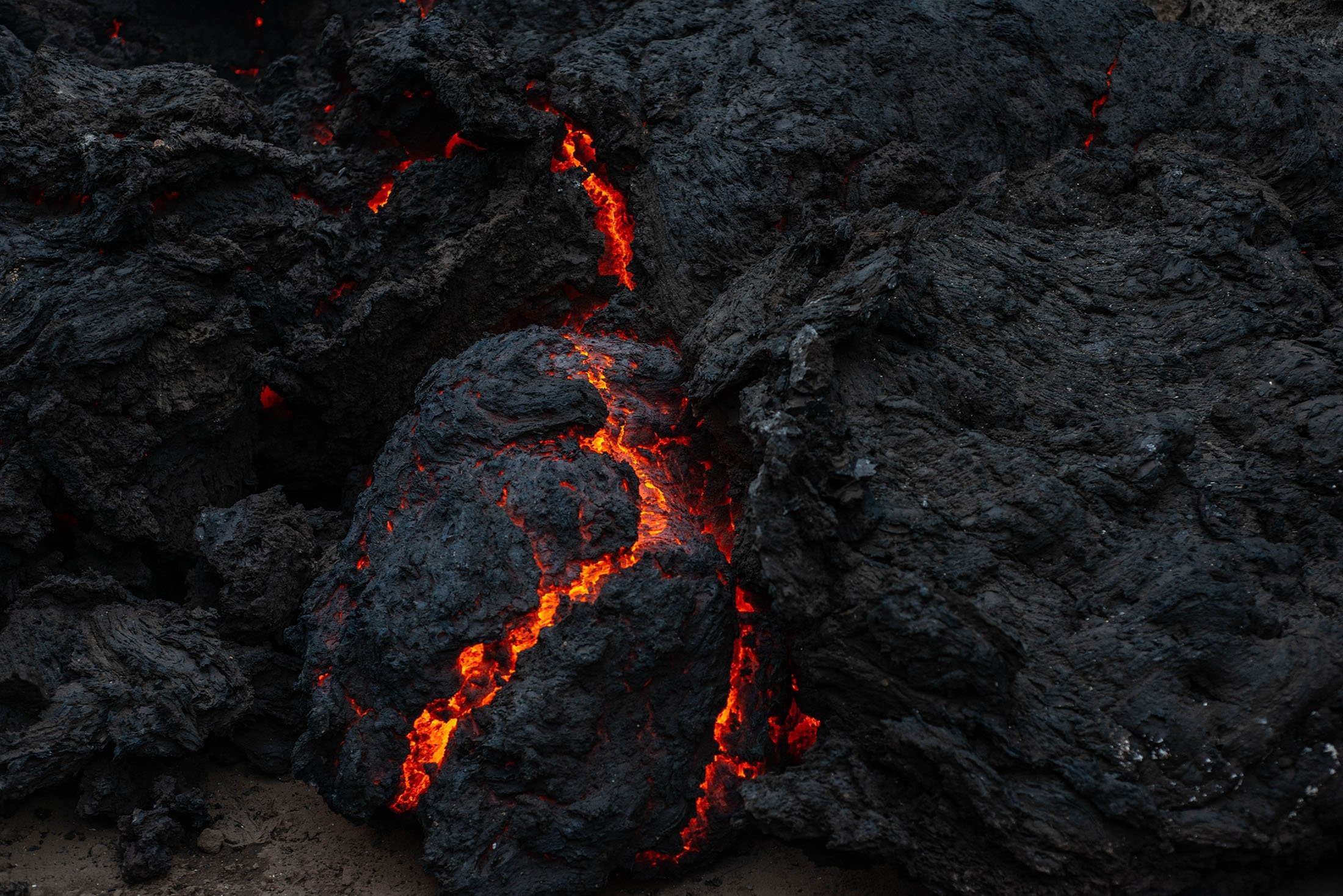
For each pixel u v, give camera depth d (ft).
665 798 19.77
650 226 28.30
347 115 30.09
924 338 22.93
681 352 26.17
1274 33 33.01
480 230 27.32
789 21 30.68
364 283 27.94
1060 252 25.77
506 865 19.06
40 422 22.86
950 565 19.11
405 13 33.86
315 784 21.66
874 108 28.78
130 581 24.41
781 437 19.30
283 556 24.71
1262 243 25.67
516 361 23.75
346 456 28.22
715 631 20.65
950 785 17.83
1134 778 17.33
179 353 24.70
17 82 29.71
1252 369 22.35
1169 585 18.66
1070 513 19.71
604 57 30.37
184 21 42.70
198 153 26.43
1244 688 17.72
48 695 21.70
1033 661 18.40
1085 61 30.07
